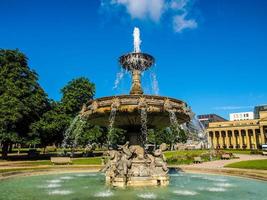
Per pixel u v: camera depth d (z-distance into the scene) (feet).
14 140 122.52
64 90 172.35
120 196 35.35
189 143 224.94
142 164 47.73
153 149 54.60
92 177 60.39
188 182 50.80
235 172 63.82
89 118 51.75
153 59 55.31
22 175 63.93
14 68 135.33
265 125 367.86
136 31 56.54
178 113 48.65
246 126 392.06
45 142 156.04
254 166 77.36
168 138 206.39
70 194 36.86
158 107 46.32
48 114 142.92
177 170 76.23
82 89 169.58
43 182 50.75
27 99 131.64
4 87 129.80
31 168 75.66
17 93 127.24
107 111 46.62
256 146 383.45
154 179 46.16
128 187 43.80
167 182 46.44
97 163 102.53
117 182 44.55
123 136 177.17
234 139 400.26
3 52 137.39
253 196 35.55
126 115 47.65
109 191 39.78
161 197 34.65
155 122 51.83
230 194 37.06
